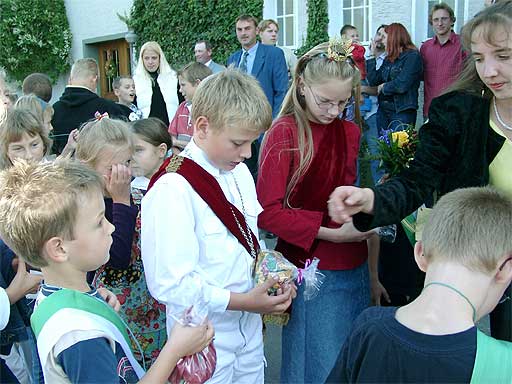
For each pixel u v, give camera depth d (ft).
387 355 4.54
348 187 6.53
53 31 41.27
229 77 6.57
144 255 6.51
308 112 8.10
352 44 8.28
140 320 8.25
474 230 4.62
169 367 5.32
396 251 9.59
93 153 7.95
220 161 6.71
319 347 8.28
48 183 5.46
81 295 5.48
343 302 8.35
